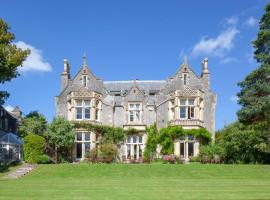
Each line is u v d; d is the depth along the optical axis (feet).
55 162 155.33
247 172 116.47
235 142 149.89
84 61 175.11
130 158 164.14
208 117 168.86
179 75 172.96
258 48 138.10
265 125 135.54
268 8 135.85
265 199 62.49
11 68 131.23
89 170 121.49
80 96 168.96
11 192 72.64
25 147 148.56
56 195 68.44
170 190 75.87
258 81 135.74
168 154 163.22
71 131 160.86
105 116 171.53
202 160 155.12
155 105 171.32
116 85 184.34
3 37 134.00
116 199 63.31
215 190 75.25
